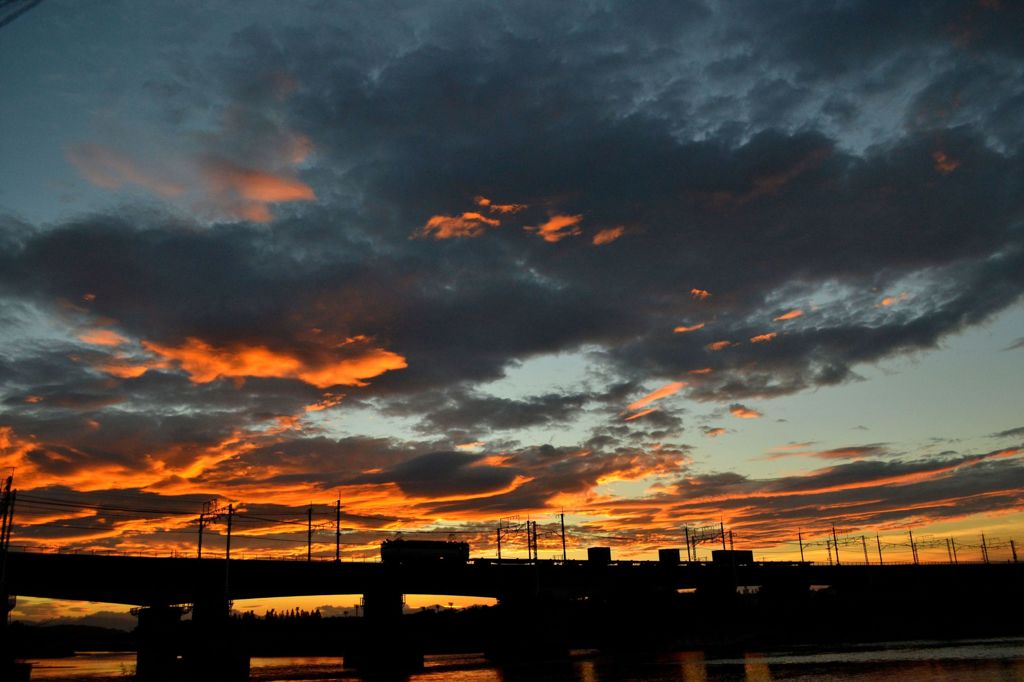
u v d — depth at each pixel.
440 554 131.62
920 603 182.88
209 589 113.62
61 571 104.38
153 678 106.62
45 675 122.75
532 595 142.88
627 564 156.75
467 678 96.38
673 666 104.38
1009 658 92.38
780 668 92.50
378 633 122.31
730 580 168.62
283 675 109.62
